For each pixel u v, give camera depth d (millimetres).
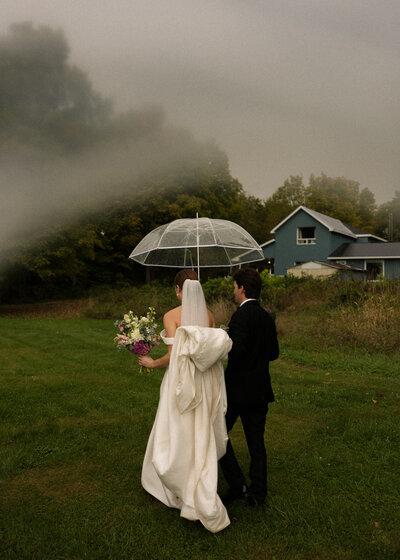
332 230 28203
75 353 8898
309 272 24297
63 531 2602
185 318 2764
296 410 4938
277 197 59656
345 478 3299
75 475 3387
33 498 3027
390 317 9023
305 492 3076
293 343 9227
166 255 5438
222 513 2488
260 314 2859
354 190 60875
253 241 4988
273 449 3859
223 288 15430
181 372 2537
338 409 4965
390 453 3711
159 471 2521
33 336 11336
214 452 2568
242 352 2666
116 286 33031
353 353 8328
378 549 2420
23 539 2512
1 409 5055
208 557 2367
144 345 2893
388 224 58938
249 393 2779
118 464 3570
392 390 5836
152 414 4891
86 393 5770
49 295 32062
